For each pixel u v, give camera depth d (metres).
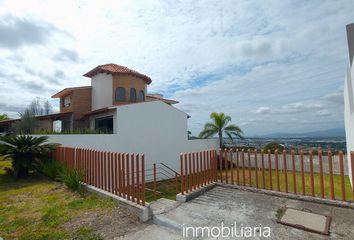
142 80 22.48
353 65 7.00
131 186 6.59
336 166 14.19
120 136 15.32
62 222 5.29
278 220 5.37
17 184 8.62
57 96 22.97
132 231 5.15
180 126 19.48
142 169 6.09
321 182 6.51
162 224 5.52
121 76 20.92
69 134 13.45
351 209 5.78
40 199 6.84
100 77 21.03
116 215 5.73
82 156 8.45
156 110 17.75
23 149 9.28
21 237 4.63
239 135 23.34
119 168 6.74
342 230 4.83
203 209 6.32
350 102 8.44
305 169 15.43
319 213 5.64
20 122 16.48
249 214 5.86
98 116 18.33
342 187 6.19
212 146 22.22
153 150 17.17
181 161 7.45
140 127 16.56
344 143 13.16
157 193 10.88
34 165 9.92
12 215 5.68
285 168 7.24
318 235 4.69
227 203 6.72
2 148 9.05
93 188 7.40
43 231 4.87
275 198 6.93
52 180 9.02
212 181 8.70
